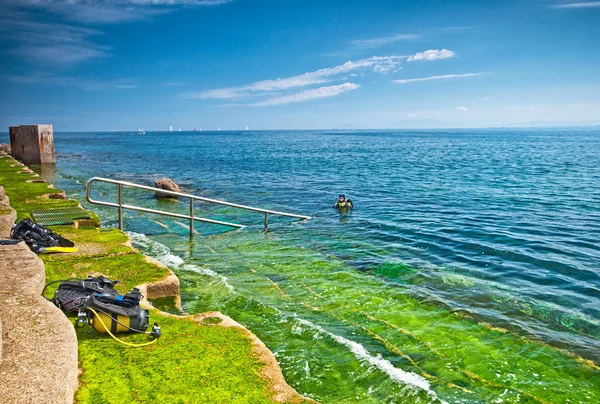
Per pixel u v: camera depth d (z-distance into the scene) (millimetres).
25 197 17250
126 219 17984
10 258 8359
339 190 28969
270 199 25234
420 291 10195
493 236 15891
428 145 112062
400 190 28875
